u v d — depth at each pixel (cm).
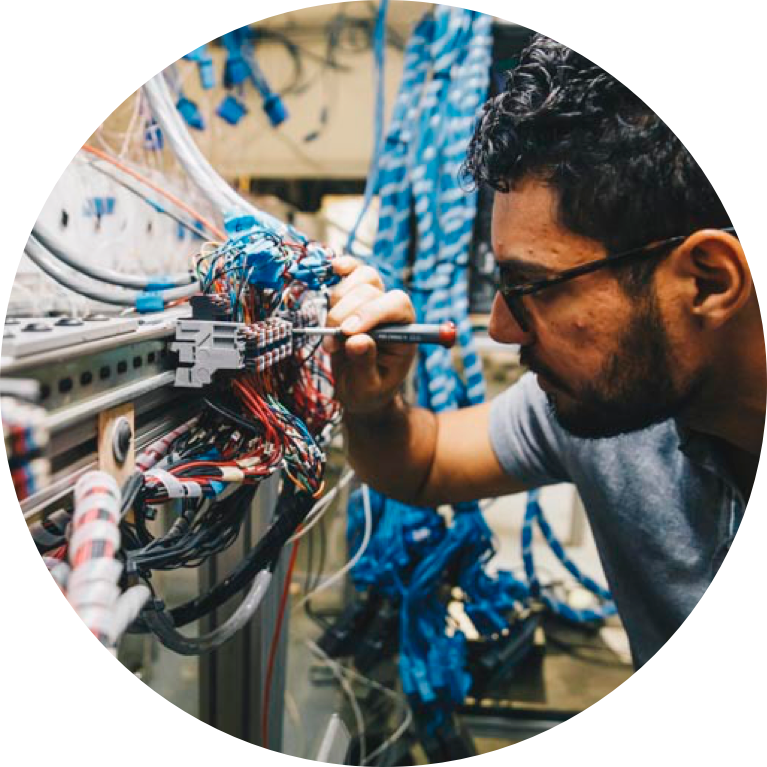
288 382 99
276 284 79
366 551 182
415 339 89
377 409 112
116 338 60
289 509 83
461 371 213
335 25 186
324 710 175
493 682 179
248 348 74
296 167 196
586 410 93
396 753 164
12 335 53
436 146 158
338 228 205
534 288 86
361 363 98
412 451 121
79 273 84
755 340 86
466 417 129
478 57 154
